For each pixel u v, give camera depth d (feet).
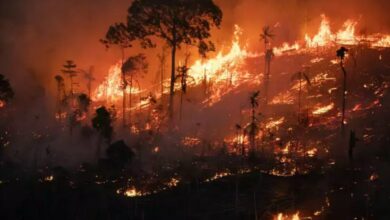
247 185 169.17
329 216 145.89
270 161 194.18
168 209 157.38
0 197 169.58
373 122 223.10
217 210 153.38
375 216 143.33
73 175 189.88
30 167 207.82
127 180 181.78
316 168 181.78
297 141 214.90
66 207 161.99
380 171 170.71
